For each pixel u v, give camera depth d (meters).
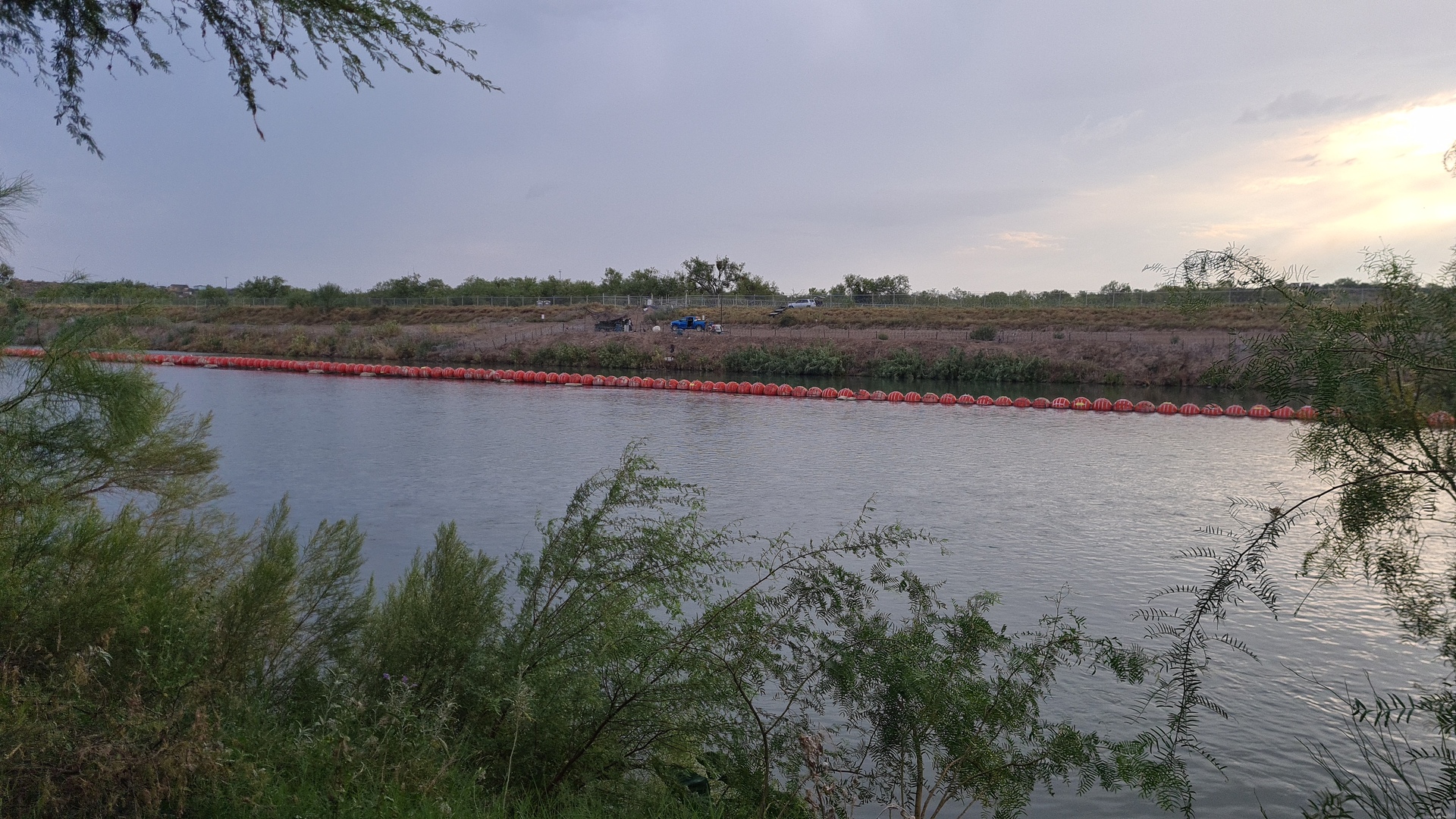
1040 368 59.12
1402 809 4.61
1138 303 74.06
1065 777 5.82
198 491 8.51
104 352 6.21
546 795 5.88
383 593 11.83
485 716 6.26
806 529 18.31
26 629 5.32
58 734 4.37
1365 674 11.00
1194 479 25.30
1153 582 14.98
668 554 6.80
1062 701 10.18
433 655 6.44
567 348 69.94
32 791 4.23
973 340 66.88
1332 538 3.99
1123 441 33.44
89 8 4.39
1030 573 15.38
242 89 4.74
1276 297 3.94
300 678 6.48
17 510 5.86
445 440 31.17
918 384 59.16
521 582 7.13
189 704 5.04
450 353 71.62
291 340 79.12
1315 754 8.99
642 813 5.77
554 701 6.11
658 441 32.09
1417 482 3.63
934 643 6.26
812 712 8.95
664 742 6.32
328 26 4.59
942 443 32.41
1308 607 13.38
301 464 25.58
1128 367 57.62
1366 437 3.68
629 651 6.18
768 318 82.88
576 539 6.99
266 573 6.26
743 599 6.35
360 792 4.77
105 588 5.77
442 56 4.82
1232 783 8.52
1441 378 3.50
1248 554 4.08
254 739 5.32
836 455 29.31
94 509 6.60
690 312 86.94
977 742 5.68
